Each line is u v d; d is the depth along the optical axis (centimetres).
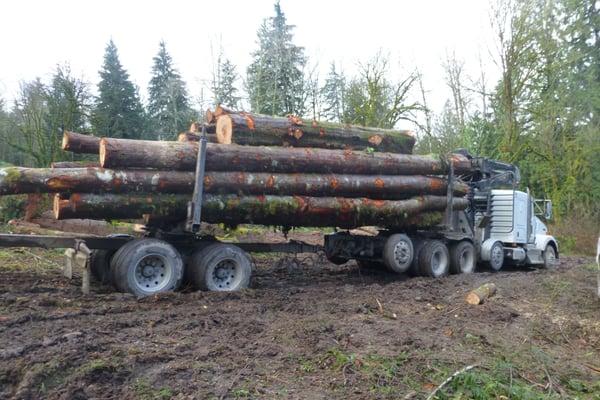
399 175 1123
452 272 1223
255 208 913
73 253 816
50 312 654
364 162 1046
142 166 828
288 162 952
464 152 1338
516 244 1364
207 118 1012
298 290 902
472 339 649
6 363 480
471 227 1320
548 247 1493
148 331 599
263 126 957
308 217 997
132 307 711
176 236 878
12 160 2283
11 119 2211
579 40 2614
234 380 481
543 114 2338
